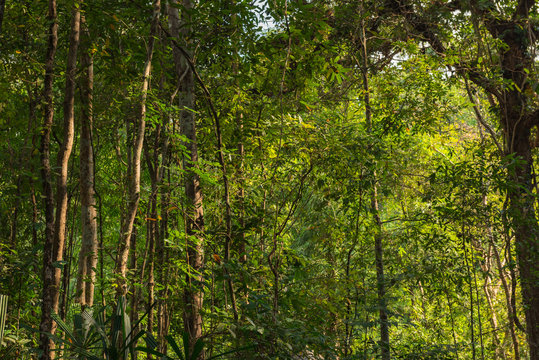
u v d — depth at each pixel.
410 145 8.45
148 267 5.46
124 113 5.66
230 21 5.71
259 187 5.87
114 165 8.26
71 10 4.48
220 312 4.12
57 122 6.66
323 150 5.26
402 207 9.20
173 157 6.67
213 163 4.52
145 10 4.89
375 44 8.14
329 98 7.99
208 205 5.72
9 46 4.62
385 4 7.93
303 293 5.14
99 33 4.96
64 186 4.40
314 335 4.16
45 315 3.87
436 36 8.31
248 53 5.46
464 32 8.30
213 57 6.26
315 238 6.79
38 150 4.85
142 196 4.68
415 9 7.87
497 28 8.70
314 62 5.34
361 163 5.80
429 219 6.99
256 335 4.05
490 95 9.50
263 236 5.74
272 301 4.84
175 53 5.39
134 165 4.48
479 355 9.80
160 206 4.83
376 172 6.68
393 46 8.49
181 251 4.70
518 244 7.45
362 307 6.46
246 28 5.29
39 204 6.45
